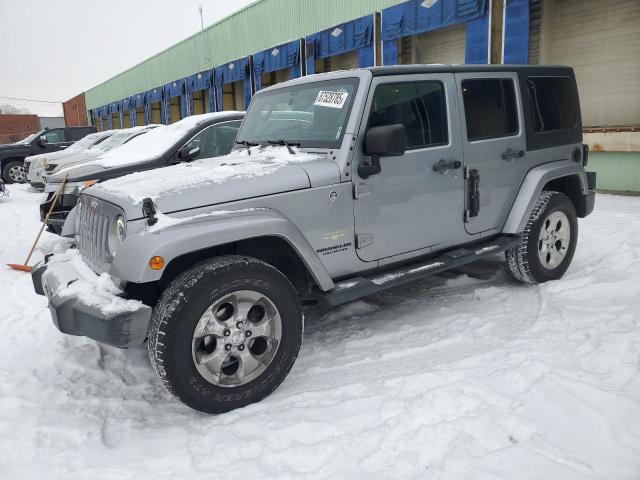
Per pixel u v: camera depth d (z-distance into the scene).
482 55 11.07
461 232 3.89
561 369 2.84
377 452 2.30
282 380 2.91
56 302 2.75
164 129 7.41
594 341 3.16
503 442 2.30
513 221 4.18
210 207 2.77
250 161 3.37
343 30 15.13
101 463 2.38
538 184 4.23
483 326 3.63
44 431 2.65
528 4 10.04
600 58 9.66
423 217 3.61
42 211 6.42
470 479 2.07
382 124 3.33
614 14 9.33
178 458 2.39
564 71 4.64
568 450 2.22
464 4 11.27
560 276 4.54
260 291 2.78
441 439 2.34
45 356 3.59
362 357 3.32
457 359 3.16
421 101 3.55
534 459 2.16
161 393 3.09
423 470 2.17
